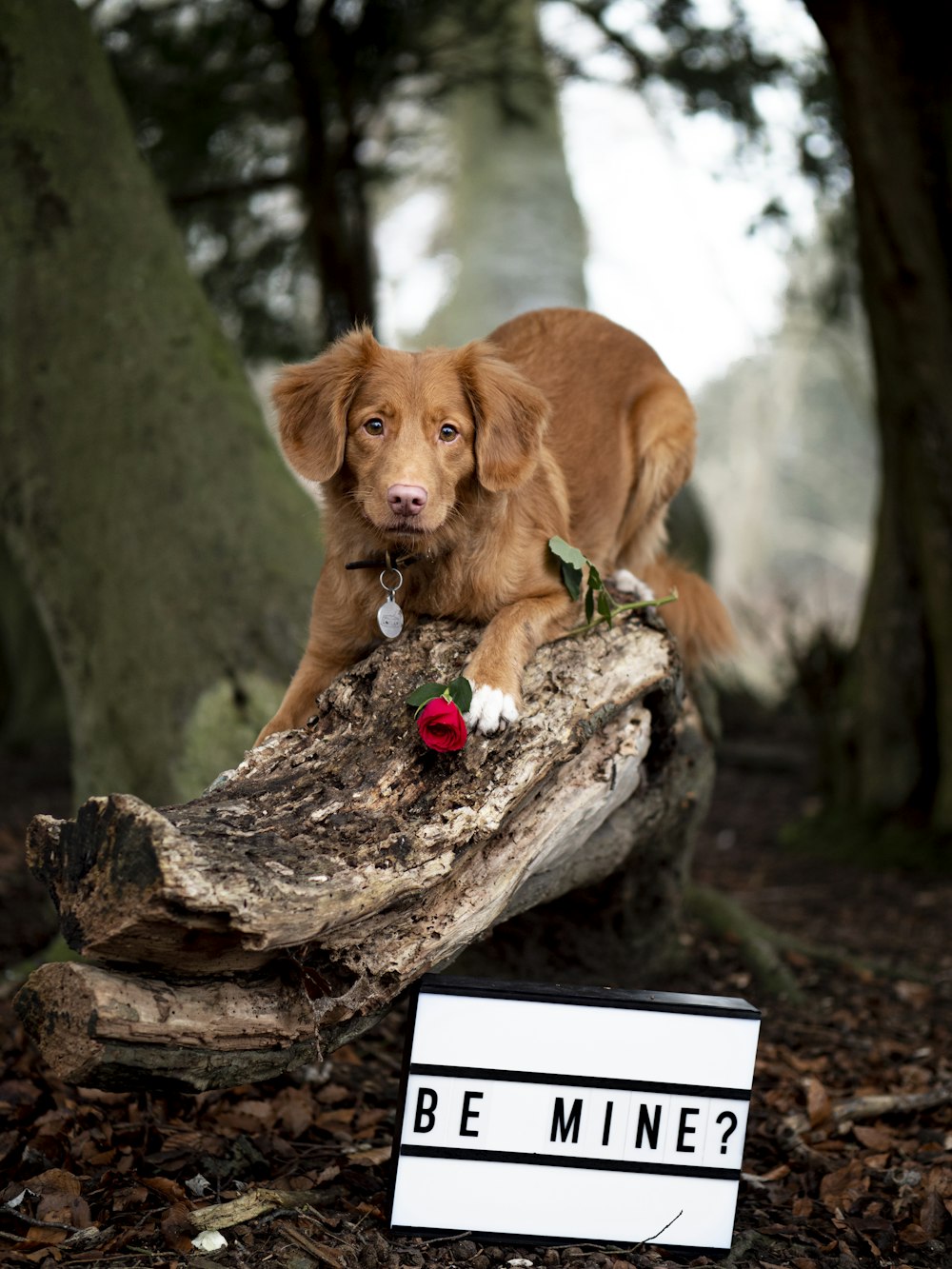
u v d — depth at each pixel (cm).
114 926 138
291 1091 191
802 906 337
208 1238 152
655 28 440
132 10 428
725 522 1764
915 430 354
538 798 166
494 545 178
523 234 795
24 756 550
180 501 242
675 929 246
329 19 414
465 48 459
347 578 180
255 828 150
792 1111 200
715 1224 159
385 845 152
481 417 177
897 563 381
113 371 246
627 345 225
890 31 332
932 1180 175
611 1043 157
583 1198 158
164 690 236
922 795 383
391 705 167
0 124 251
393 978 153
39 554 246
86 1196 161
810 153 454
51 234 250
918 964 283
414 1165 155
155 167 464
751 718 640
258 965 149
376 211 722
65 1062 141
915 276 342
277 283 516
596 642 176
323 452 177
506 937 232
